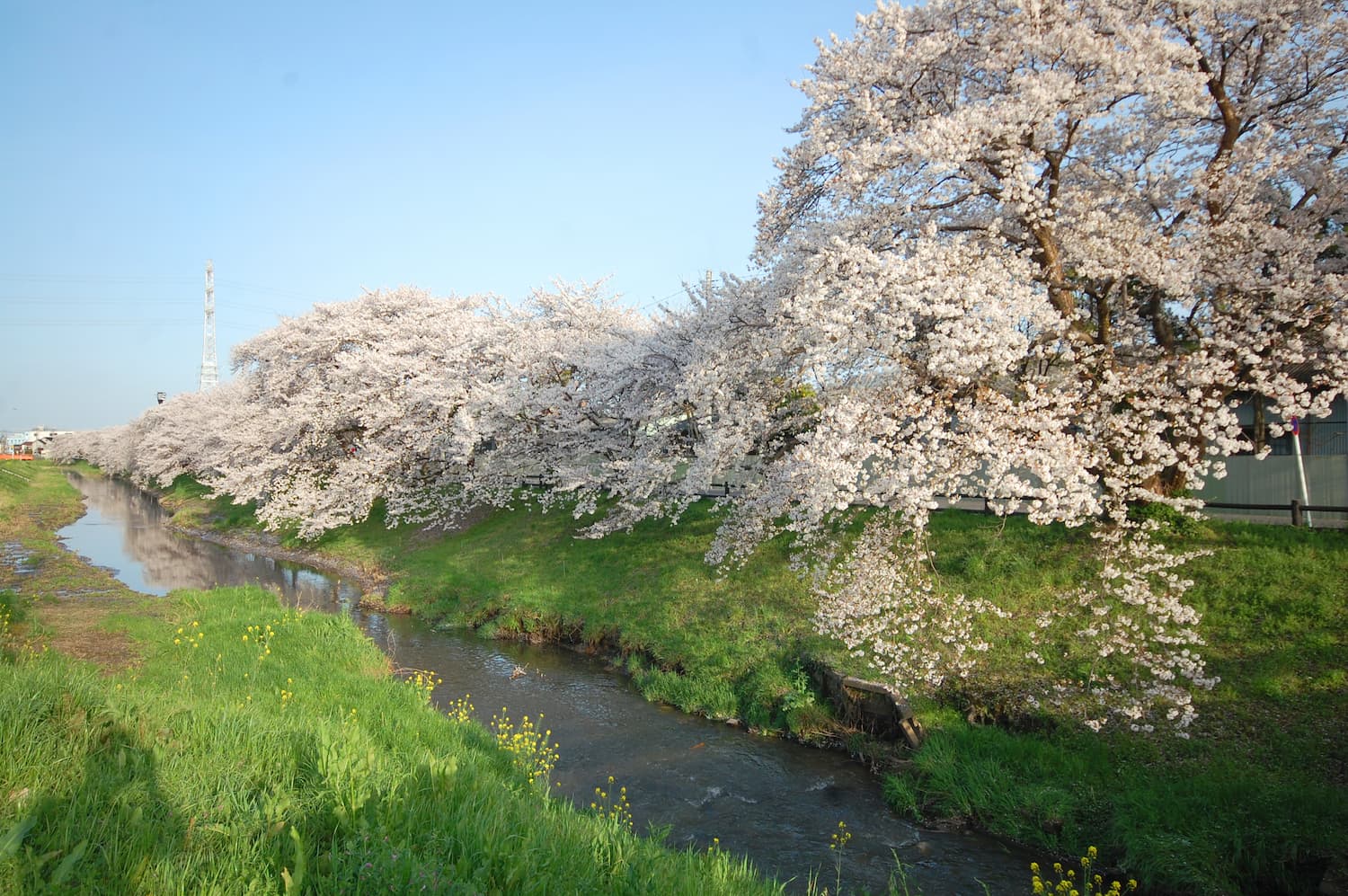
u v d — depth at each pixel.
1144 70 11.05
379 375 27.36
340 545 29.06
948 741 10.21
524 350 23.69
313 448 29.94
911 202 12.03
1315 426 15.01
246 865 4.51
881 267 10.78
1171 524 12.97
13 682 6.74
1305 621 10.23
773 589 15.12
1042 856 8.41
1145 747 9.23
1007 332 10.06
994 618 12.21
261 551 31.36
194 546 33.38
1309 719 8.85
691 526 19.78
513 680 14.49
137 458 63.00
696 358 15.56
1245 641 10.30
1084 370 11.88
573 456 22.19
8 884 3.74
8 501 45.09
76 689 6.91
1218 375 11.02
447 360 25.77
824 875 7.98
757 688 12.60
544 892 4.77
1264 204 12.36
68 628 14.28
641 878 5.43
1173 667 10.25
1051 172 12.60
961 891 7.72
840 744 11.38
